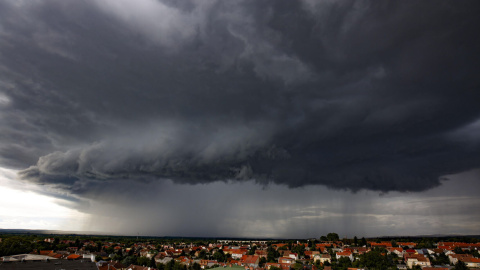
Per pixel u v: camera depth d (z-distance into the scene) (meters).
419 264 170.00
